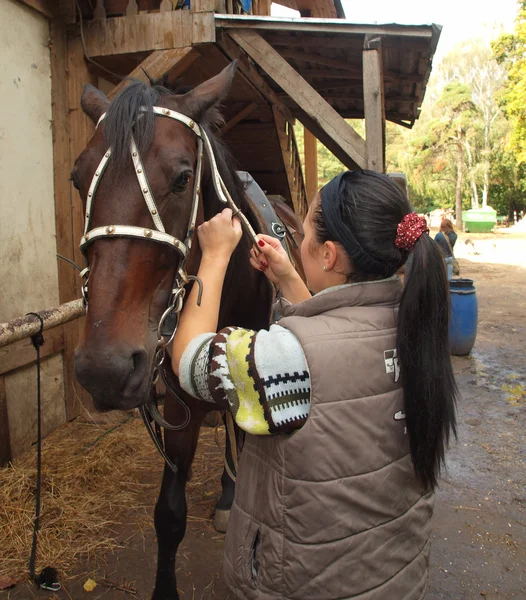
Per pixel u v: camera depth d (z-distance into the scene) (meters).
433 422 0.96
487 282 11.88
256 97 5.24
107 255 1.26
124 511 2.83
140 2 4.20
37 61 3.51
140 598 2.22
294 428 0.93
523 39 24.12
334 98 6.52
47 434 3.70
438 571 2.41
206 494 3.00
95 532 2.64
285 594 0.98
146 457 3.40
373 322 0.99
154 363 1.36
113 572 2.37
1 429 3.20
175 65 3.74
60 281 3.81
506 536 2.68
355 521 0.96
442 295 0.96
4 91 3.21
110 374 1.17
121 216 1.27
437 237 8.61
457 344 5.88
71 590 2.25
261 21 3.74
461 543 2.62
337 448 0.93
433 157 42.16
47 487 2.98
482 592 2.28
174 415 1.81
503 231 34.25
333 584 0.96
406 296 0.96
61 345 3.78
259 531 1.01
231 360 0.93
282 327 0.98
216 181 1.51
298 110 6.00
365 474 0.96
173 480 1.86
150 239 1.28
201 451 3.49
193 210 1.46
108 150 1.30
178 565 2.42
